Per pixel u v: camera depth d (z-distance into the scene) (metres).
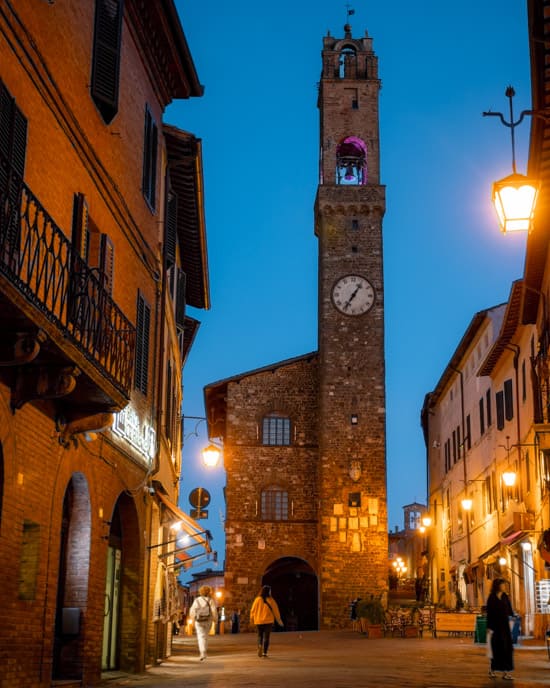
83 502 15.31
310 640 37.50
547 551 26.20
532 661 23.27
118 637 18.77
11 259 9.91
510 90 12.88
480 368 42.16
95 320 13.47
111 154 16.97
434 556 62.88
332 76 57.41
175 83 21.78
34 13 12.66
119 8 16.59
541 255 26.36
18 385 11.69
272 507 52.22
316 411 53.62
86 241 14.94
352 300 53.59
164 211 22.59
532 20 14.24
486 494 44.44
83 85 15.18
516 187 12.37
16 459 11.85
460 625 36.78
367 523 50.38
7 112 11.33
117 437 17.12
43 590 13.01
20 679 12.10
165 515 23.83
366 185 55.09
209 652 29.09
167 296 23.48
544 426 25.17
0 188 9.87
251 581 51.12
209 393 54.09
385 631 39.38
